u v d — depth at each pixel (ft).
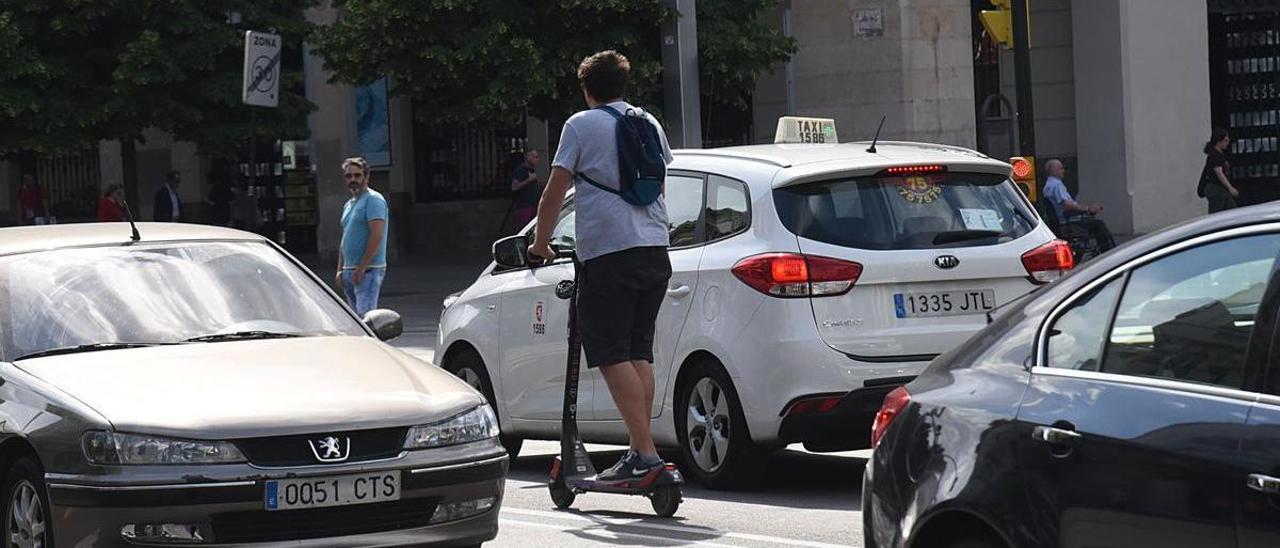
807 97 257.96
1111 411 42.80
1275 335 40.47
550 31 212.64
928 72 249.34
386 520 61.52
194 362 64.59
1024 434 44.50
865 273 82.33
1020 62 164.35
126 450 58.90
